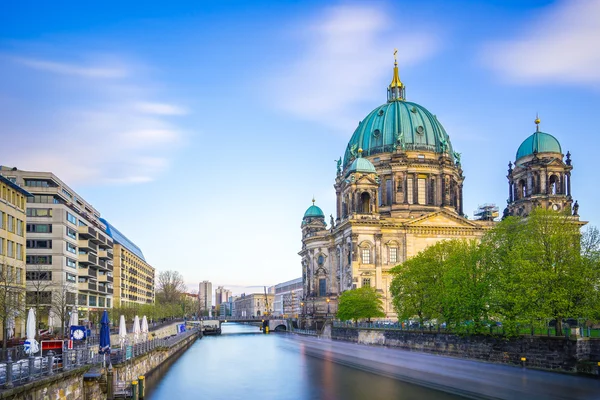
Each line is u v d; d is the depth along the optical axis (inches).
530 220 3558.1
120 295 7746.1
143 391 2465.6
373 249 6889.8
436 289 4475.9
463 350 3944.4
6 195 3646.7
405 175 7554.1
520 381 2856.8
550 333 3511.3
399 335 5017.2
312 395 2696.9
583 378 2881.4
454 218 7071.9
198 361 4399.6
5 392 1282.0
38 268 4552.2
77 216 5403.5
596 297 3102.9
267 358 4611.2
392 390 2780.5
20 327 3850.9
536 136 6555.1
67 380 1777.8
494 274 3651.6
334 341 6624.0
